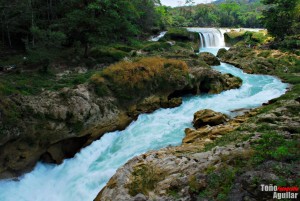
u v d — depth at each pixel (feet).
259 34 154.81
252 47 137.59
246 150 31.07
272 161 27.32
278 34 136.56
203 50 149.48
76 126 44.37
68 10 83.51
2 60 69.05
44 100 43.04
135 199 27.61
